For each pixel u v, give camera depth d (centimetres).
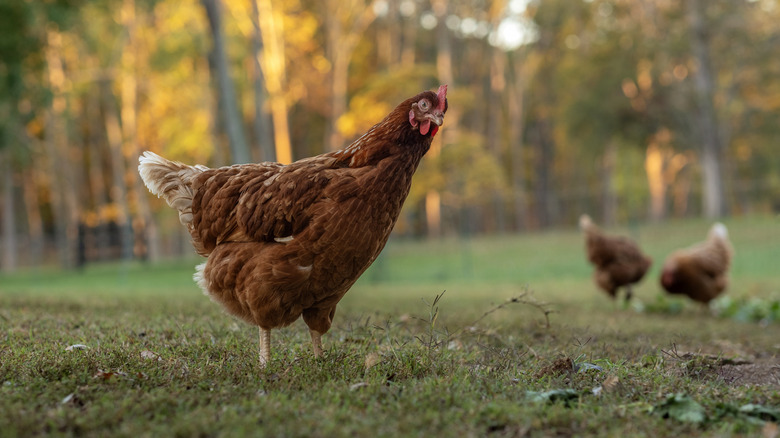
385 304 961
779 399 379
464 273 2178
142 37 3422
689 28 3694
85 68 3688
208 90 3297
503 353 488
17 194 4875
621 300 1266
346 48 3609
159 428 292
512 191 4572
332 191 409
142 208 3497
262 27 2991
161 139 3725
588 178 5647
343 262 420
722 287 1170
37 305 795
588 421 326
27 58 1938
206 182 450
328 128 4122
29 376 381
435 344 482
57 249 3167
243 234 432
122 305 818
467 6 4491
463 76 5062
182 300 927
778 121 3847
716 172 3731
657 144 4056
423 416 320
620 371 435
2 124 2120
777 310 1041
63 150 3944
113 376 376
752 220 2944
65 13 1858
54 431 287
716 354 613
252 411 321
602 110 3812
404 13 4394
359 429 299
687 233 2744
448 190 3819
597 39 4006
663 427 321
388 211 426
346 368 424
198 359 444
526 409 333
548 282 1828
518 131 4878
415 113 425
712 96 3694
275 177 422
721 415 345
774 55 3628
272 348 494
